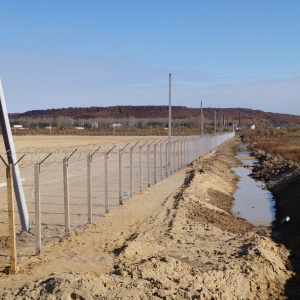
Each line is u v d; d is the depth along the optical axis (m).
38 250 11.47
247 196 27.67
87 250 12.07
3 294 8.45
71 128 129.25
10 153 13.02
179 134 104.75
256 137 117.00
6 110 12.88
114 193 21.42
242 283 10.53
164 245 13.00
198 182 26.31
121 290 8.57
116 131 115.94
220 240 14.19
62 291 8.04
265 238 14.55
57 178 26.16
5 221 15.04
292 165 35.25
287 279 11.81
